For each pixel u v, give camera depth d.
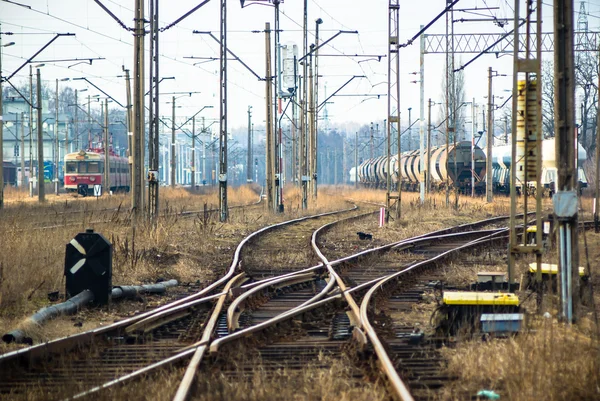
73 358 34.53
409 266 68.44
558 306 42.69
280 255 78.44
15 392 29.39
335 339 39.19
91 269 48.34
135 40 97.81
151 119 100.12
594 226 114.00
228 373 31.67
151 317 42.00
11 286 48.62
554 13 42.72
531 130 50.09
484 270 65.69
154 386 28.50
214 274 65.69
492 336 36.97
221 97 121.19
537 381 28.44
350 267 70.88
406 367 31.97
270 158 147.25
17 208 145.50
